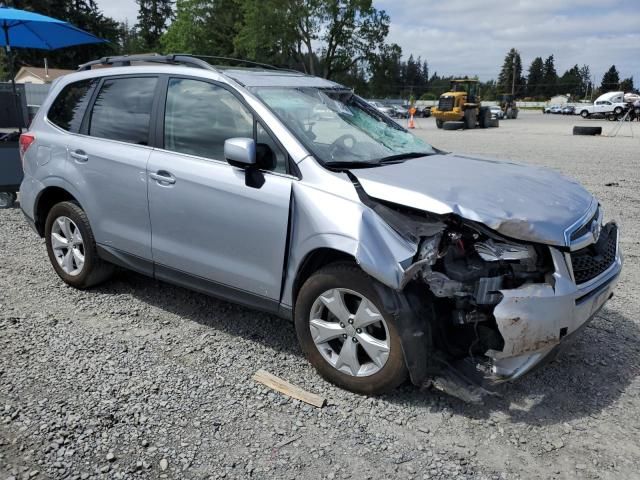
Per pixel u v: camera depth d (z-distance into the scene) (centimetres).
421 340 314
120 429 311
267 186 363
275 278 369
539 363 318
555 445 306
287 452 297
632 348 416
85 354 394
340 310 343
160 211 420
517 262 314
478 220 308
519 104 10444
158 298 500
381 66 5497
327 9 5156
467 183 351
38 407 328
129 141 446
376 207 328
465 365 329
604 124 4031
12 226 750
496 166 416
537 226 312
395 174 356
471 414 333
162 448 297
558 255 315
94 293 508
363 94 5647
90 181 466
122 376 366
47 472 277
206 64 422
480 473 285
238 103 392
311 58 5428
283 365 386
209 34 6047
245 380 365
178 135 418
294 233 354
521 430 319
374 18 5322
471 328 325
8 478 271
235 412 330
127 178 438
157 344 413
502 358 314
